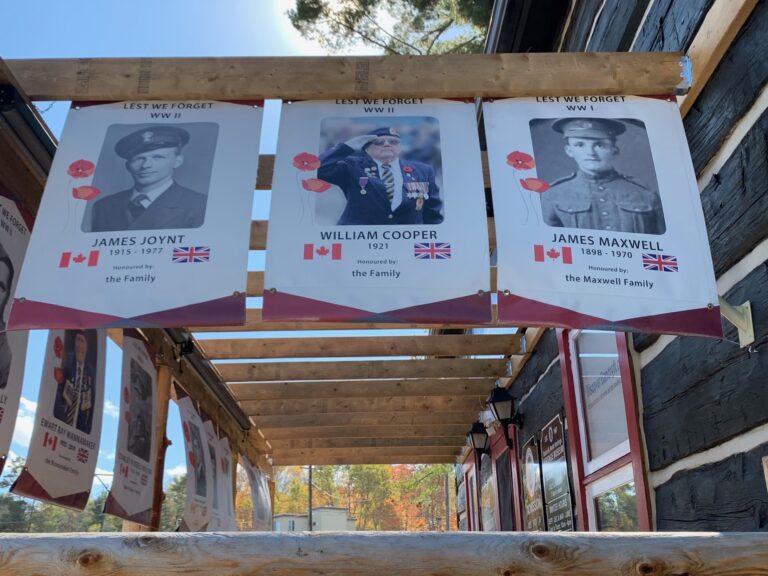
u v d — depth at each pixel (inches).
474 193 104.0
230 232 101.2
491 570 57.6
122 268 98.0
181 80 111.9
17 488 114.5
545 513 222.4
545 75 111.0
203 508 221.9
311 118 111.6
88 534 60.2
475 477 362.0
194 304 95.7
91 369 145.3
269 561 57.9
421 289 95.5
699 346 109.7
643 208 100.9
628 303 93.5
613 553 58.5
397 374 263.6
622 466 148.1
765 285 90.0
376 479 1640.0
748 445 94.8
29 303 95.2
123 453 160.4
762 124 91.5
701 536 59.9
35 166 127.8
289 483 1691.7
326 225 100.6
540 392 231.1
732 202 99.7
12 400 116.1
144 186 105.3
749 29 95.0
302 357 241.6
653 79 109.4
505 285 94.8
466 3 396.2
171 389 217.6
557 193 102.3
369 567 57.7
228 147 109.0
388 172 105.9
